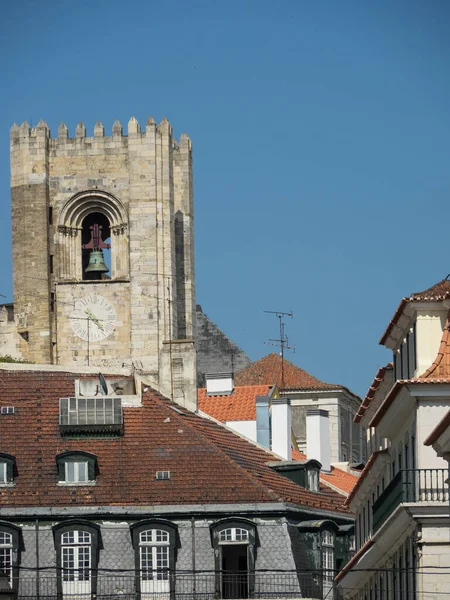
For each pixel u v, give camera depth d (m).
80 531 108.19
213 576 108.06
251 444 119.06
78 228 187.62
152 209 186.75
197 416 118.62
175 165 190.00
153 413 114.12
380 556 98.31
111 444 111.88
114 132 187.88
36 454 111.19
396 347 97.75
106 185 187.38
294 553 108.88
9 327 186.88
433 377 89.00
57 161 188.00
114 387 119.19
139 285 185.75
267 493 109.81
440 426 78.38
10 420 113.25
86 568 105.25
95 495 109.25
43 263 186.75
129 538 108.31
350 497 112.50
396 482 91.06
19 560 107.88
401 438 95.44
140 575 107.88
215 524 108.56
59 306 186.38
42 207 187.38
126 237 186.75
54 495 109.19
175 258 188.75
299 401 190.75
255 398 142.38
